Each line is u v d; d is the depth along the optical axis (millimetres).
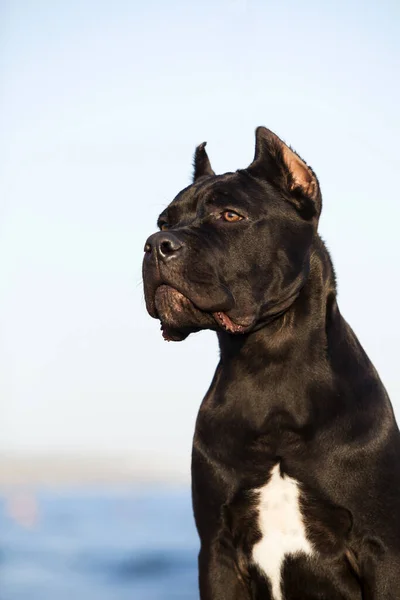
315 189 8414
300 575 8141
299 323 8188
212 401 8359
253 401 8117
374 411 8062
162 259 7883
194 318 8070
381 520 7875
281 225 8289
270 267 8180
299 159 8430
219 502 8188
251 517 8141
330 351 8180
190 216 8367
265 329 8211
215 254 7984
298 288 8227
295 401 8039
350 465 7895
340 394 8039
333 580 8086
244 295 8078
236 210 8156
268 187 8445
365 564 7902
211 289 7895
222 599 8234
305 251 8328
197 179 9430
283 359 8125
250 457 8070
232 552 8266
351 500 7875
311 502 7980
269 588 8266
